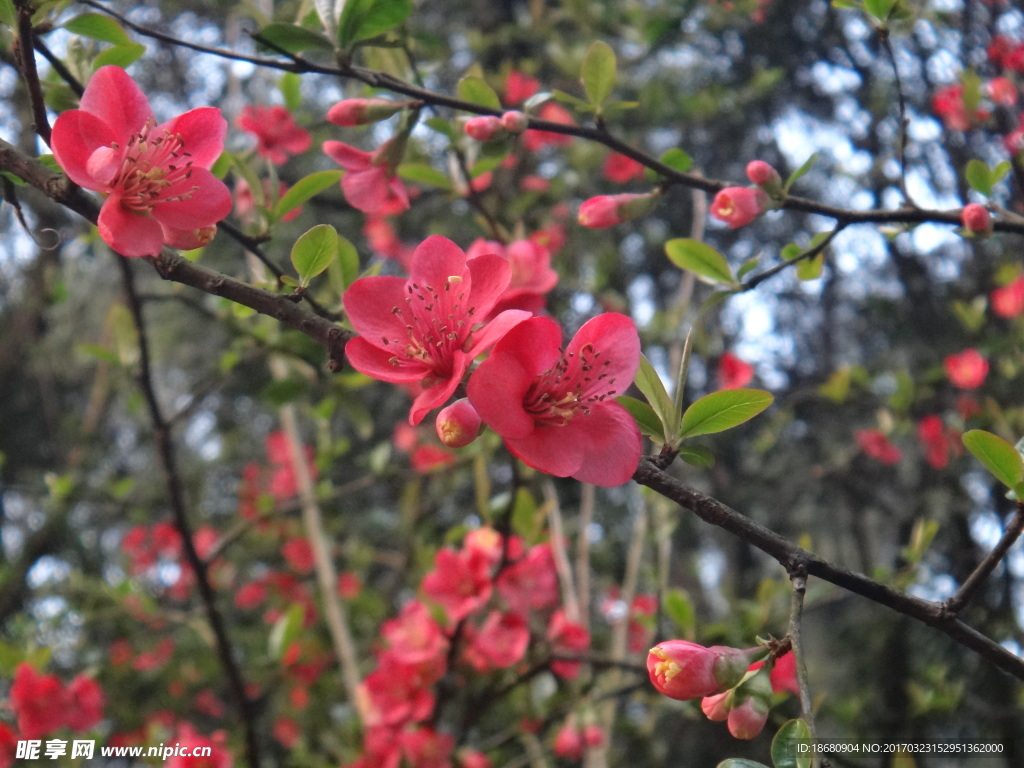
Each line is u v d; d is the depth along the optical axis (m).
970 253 0.81
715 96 0.83
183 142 0.25
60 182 0.23
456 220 0.86
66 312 1.12
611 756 0.76
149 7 0.91
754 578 0.96
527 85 0.73
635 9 0.72
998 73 0.61
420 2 0.84
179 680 0.91
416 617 0.49
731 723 0.20
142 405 0.74
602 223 0.35
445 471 0.61
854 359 1.07
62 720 0.52
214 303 0.57
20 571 0.83
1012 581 0.75
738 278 0.36
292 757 0.69
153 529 0.95
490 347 0.23
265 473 1.07
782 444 0.98
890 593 0.22
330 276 0.34
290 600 0.86
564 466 0.22
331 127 0.73
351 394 0.53
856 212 0.34
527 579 0.50
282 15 0.59
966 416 0.69
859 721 0.76
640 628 0.71
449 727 0.70
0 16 0.24
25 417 1.14
